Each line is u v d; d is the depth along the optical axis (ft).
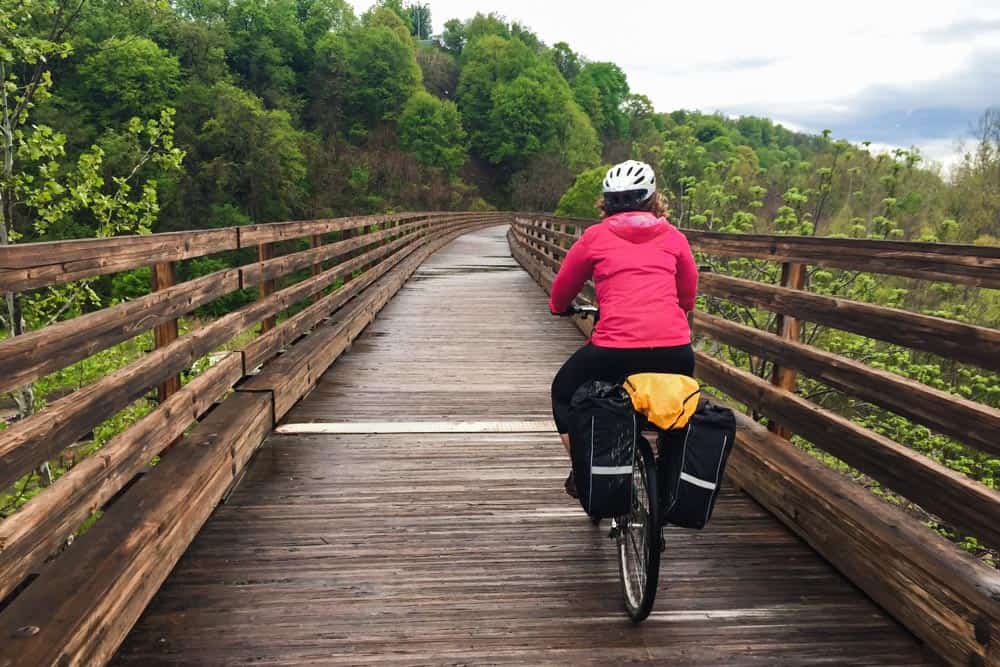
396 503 12.25
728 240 14.61
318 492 12.69
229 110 190.19
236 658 7.75
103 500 8.54
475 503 12.30
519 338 28.73
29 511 6.93
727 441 7.81
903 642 8.30
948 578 7.76
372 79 319.47
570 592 9.35
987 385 40.34
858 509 9.61
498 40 377.91
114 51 185.78
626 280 8.67
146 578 8.46
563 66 487.20
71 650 6.45
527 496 12.64
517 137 334.03
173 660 7.69
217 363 14.16
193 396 12.09
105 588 7.31
